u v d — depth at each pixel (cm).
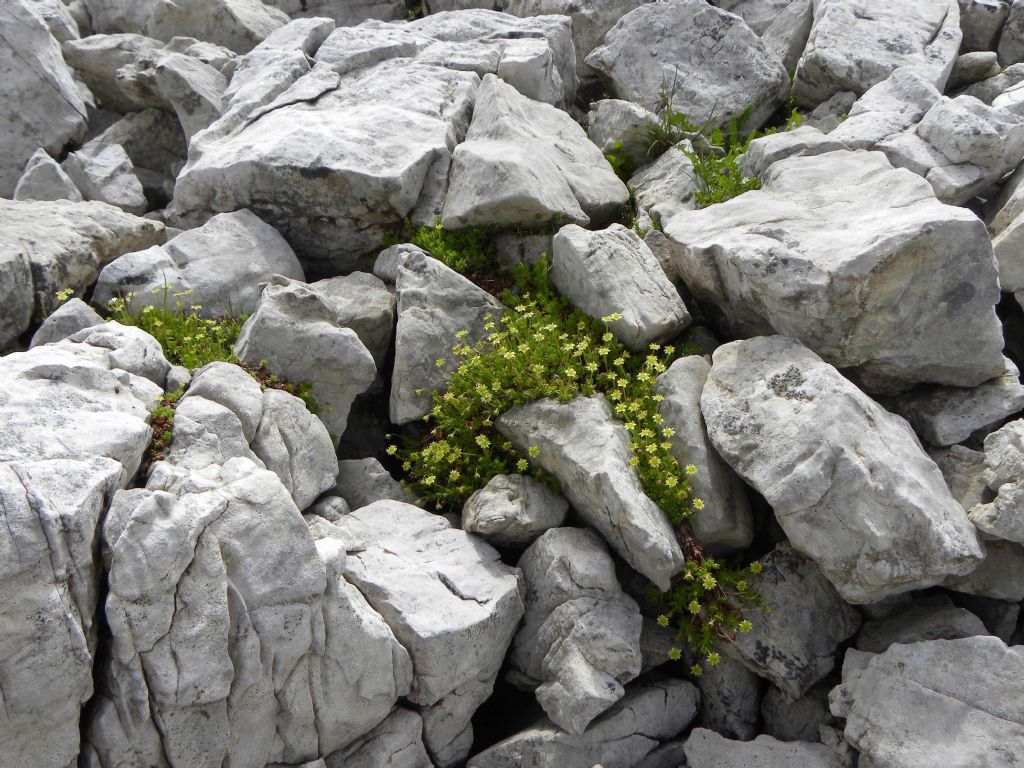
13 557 51
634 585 69
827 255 67
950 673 59
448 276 77
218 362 66
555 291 80
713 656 64
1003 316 78
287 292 71
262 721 57
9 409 56
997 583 63
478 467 71
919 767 57
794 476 61
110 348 66
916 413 70
